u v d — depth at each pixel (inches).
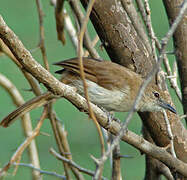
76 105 315.0
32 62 287.0
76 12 404.8
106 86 405.7
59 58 634.2
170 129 350.9
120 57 386.6
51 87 298.7
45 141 608.4
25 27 665.0
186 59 387.2
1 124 379.2
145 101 391.9
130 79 401.4
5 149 586.9
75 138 608.7
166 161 345.4
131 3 385.7
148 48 389.1
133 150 595.5
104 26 373.4
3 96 632.4
